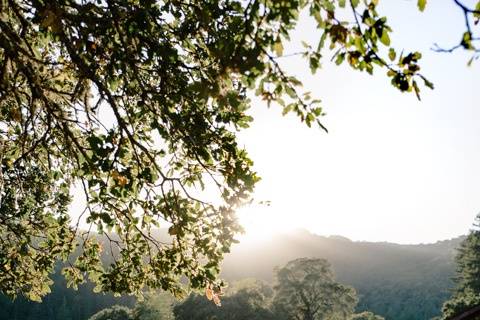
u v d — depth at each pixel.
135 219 6.20
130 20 4.21
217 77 3.48
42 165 7.41
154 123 5.00
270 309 59.84
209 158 4.93
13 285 8.03
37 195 8.10
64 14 4.08
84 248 6.98
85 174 5.05
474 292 66.19
